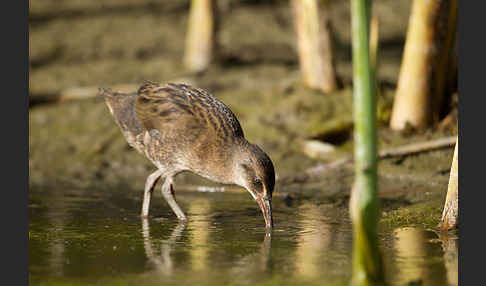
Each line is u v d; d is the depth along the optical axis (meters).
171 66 23.81
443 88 17.25
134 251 10.77
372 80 8.12
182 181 17.33
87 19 28.14
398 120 17.50
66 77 23.22
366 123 8.16
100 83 22.53
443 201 13.83
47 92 21.50
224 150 13.56
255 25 27.00
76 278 9.34
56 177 17.55
